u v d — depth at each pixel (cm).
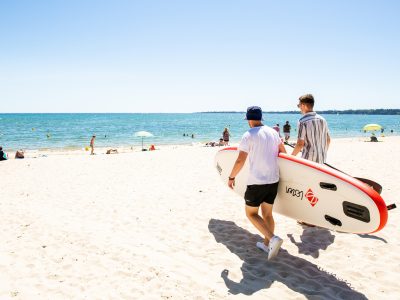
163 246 416
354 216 341
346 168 982
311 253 386
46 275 346
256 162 348
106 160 1313
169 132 5053
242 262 367
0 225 507
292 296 296
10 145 2975
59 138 3772
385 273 335
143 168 1085
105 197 678
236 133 4872
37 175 968
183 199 644
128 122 9256
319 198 369
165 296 300
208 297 298
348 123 10100
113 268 357
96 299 299
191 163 1194
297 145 424
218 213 546
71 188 777
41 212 575
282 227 468
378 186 398
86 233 466
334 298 292
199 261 372
